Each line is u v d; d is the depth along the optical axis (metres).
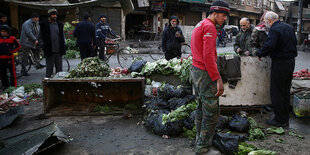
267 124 4.14
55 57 6.50
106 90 5.17
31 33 7.81
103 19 8.58
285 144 3.41
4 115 4.04
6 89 5.83
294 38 3.93
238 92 4.42
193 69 2.84
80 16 18.19
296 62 11.80
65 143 3.48
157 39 21.70
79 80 4.51
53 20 6.25
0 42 6.01
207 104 2.77
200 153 2.93
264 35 4.73
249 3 38.94
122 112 4.64
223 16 2.67
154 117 3.90
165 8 25.95
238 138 3.15
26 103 5.23
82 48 7.47
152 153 3.18
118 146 3.39
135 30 25.50
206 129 2.85
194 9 28.61
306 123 4.23
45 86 4.57
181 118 3.75
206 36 2.57
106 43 9.81
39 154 3.13
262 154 2.96
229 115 4.48
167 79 4.93
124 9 16.08
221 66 4.31
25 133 3.32
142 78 4.56
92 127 4.07
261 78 4.45
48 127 3.40
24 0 14.12
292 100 4.75
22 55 8.00
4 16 7.16
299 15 22.42
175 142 3.50
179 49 6.19
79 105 5.03
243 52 5.21
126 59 10.92
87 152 3.22
